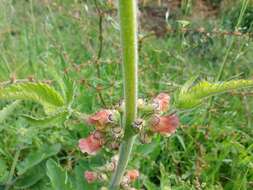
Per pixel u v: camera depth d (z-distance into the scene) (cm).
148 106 13
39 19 36
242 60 31
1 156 24
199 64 33
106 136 13
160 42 35
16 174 23
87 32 32
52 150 22
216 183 24
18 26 36
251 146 24
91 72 29
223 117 27
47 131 25
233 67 31
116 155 16
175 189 21
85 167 21
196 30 29
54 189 17
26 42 33
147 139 13
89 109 25
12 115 26
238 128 27
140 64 29
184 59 31
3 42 33
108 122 13
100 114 13
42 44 33
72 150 24
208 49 34
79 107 23
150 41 33
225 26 34
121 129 12
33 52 32
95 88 25
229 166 25
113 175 14
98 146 13
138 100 13
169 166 24
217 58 33
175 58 31
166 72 31
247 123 28
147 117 13
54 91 12
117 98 26
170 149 25
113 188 14
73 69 28
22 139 21
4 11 35
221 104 28
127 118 12
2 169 22
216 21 34
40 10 39
